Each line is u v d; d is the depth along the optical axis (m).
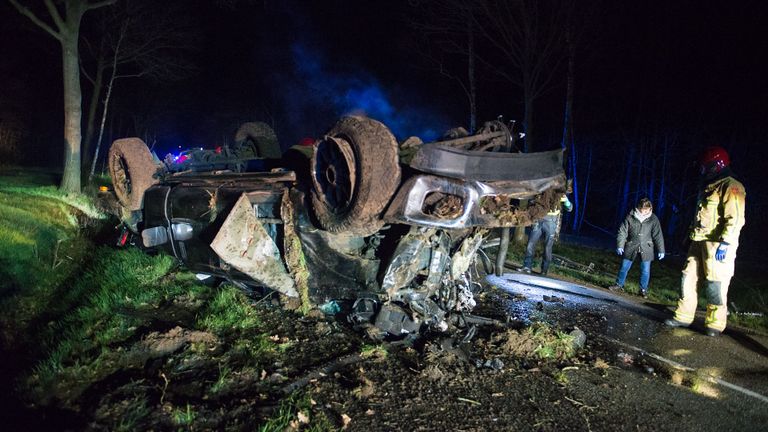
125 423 3.01
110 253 6.64
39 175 15.95
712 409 3.77
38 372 3.52
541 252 10.87
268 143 6.84
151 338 4.10
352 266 4.34
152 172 6.12
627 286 8.02
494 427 3.30
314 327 4.72
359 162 3.73
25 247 6.18
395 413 3.37
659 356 4.81
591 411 3.61
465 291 5.54
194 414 3.14
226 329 4.55
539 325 5.11
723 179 5.40
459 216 3.90
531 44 12.55
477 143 4.50
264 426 3.05
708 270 5.50
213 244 4.32
